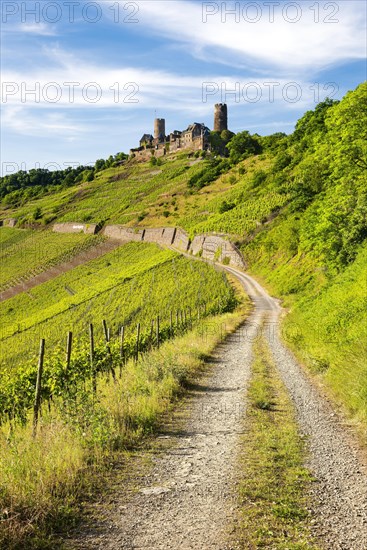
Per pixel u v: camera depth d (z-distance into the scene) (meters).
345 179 31.81
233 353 21.84
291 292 54.97
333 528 5.26
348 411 10.72
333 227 32.66
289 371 16.70
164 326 28.30
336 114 29.97
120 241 139.88
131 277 91.19
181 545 4.81
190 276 81.31
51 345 66.69
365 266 24.16
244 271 79.62
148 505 5.79
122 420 9.19
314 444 8.54
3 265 146.12
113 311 73.88
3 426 9.49
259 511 5.65
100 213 176.00
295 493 6.26
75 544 4.79
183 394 13.10
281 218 85.88
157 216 149.25
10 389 12.45
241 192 135.12
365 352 12.50
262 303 52.53
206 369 17.56
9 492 5.35
